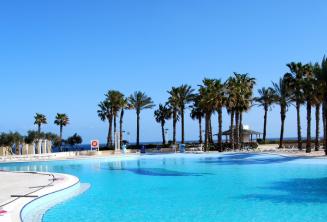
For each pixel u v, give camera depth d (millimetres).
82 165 41500
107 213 15562
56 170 35594
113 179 27188
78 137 110188
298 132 55906
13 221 12766
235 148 61875
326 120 42562
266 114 78312
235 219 14242
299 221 13711
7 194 18156
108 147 72562
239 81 62219
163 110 88688
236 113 61812
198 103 62469
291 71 51625
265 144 69812
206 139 61062
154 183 24672
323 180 24312
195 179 26391
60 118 101250
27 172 29516
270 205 16578
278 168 31750
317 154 44062
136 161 45594
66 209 16391
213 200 18141
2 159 47312
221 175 28344
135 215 15180
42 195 17734
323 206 16141
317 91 45344
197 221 14094
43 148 59219
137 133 79250
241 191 20641
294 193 19578
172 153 57812
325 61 42281
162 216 14961
